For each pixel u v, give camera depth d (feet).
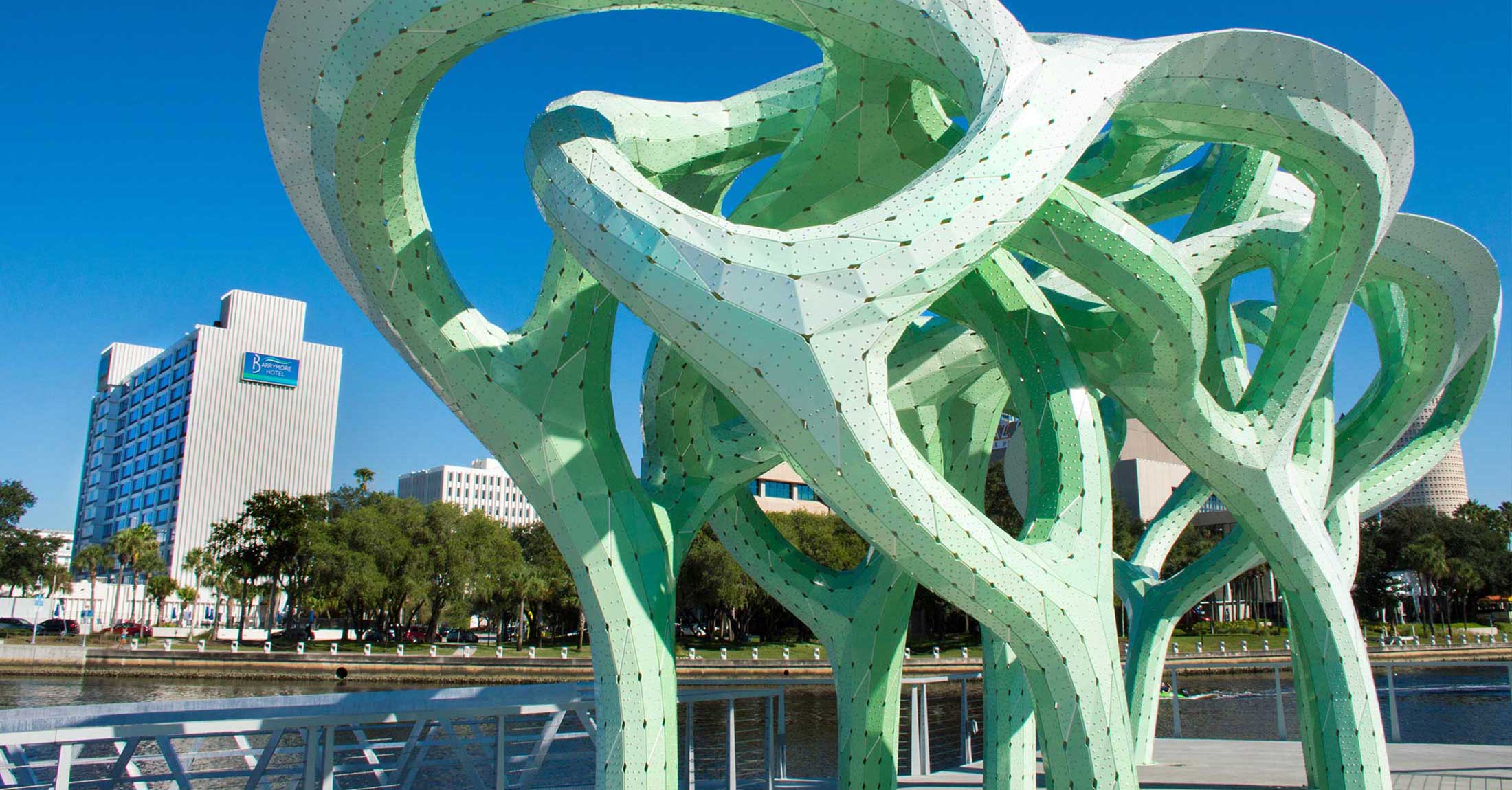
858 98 34.14
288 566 219.61
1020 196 26.78
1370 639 244.63
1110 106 28.86
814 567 41.98
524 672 169.99
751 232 27.43
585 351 33.27
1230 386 43.91
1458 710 94.48
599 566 32.27
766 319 26.61
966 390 43.47
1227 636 240.94
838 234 26.91
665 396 37.78
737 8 29.01
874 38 29.63
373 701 36.24
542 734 38.11
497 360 32.71
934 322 41.88
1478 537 270.67
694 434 38.04
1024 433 34.42
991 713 38.86
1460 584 266.16
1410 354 43.32
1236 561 50.39
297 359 425.28
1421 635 267.18
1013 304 34.55
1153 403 36.58
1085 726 29.43
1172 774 50.01
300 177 30.78
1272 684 148.77
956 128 35.83
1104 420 55.77
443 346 32.32
